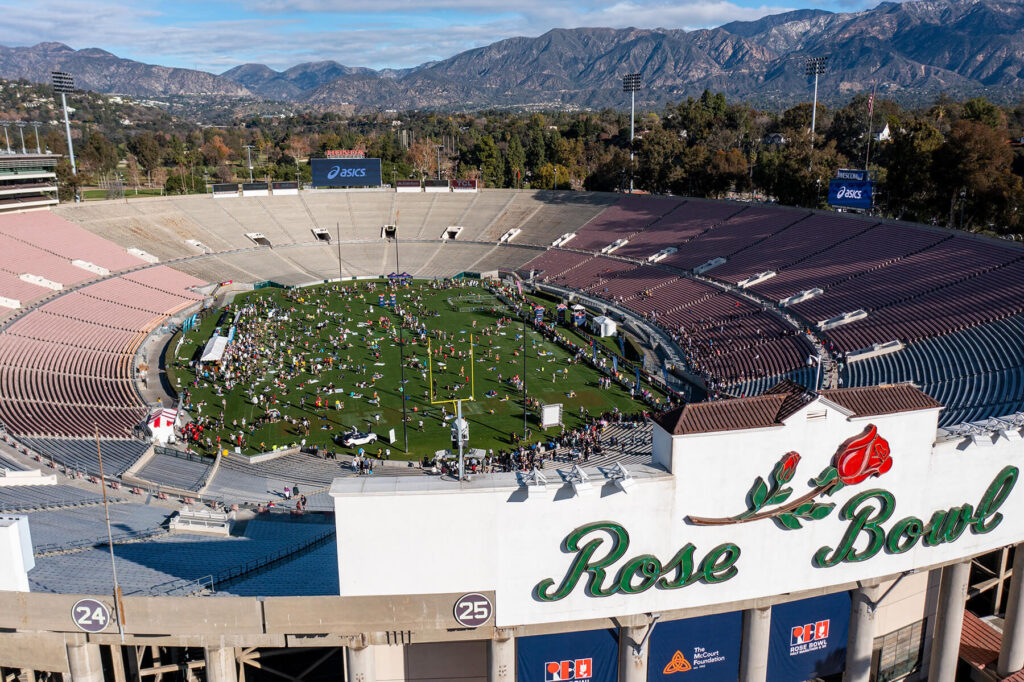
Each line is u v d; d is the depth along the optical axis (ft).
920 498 84.38
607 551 77.77
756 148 503.61
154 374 233.96
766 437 77.71
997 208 273.13
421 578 76.54
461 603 76.84
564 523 76.23
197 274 351.67
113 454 163.43
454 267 393.09
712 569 80.02
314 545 110.73
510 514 75.36
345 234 422.82
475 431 191.11
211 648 78.23
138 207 386.32
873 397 81.61
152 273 334.24
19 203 329.31
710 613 82.89
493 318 299.58
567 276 354.13
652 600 79.92
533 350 257.75
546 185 538.88
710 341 247.09
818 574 83.56
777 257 297.12
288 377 230.27
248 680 100.78
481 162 619.67
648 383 225.35
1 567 78.79
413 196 456.04
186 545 111.24
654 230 370.12
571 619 79.05
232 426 194.90
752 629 84.43
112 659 87.86
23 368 211.82
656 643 83.87
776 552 81.56
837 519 82.23
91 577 90.43
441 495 74.33
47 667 81.15
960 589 90.99
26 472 136.26
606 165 458.91
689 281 306.14
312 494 152.66
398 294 342.85
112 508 129.18
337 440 185.68
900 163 301.22
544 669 82.38
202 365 238.07
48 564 95.14
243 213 418.31
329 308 314.76
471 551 76.07
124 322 277.64
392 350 257.14
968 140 270.26
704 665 85.71
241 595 83.15
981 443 84.23
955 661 94.89
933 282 229.66
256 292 346.54
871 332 217.15
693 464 77.05
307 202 440.86
